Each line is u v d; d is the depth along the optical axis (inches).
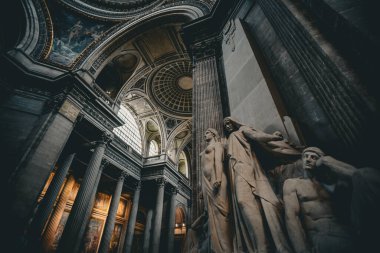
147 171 735.1
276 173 79.0
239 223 67.4
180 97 716.7
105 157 572.1
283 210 62.8
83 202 384.8
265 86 114.0
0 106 321.7
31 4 402.3
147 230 713.0
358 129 57.3
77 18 462.9
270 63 128.9
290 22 94.5
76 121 377.1
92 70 426.0
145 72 565.9
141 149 775.7
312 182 59.8
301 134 84.7
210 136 100.3
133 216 650.8
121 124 498.9
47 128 317.7
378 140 51.8
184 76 647.1
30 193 271.3
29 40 386.0
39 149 298.0
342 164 53.9
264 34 144.6
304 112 90.8
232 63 165.8
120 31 447.8
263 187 69.4
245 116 123.2
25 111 332.5
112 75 541.0
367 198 42.2
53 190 387.5
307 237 52.5
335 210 53.0
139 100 711.7
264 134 82.3
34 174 282.4
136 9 472.4
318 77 76.0
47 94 360.5
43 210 359.6
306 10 87.3
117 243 675.4
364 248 42.7
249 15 171.3
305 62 84.7
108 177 644.7
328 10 73.5
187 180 913.5
